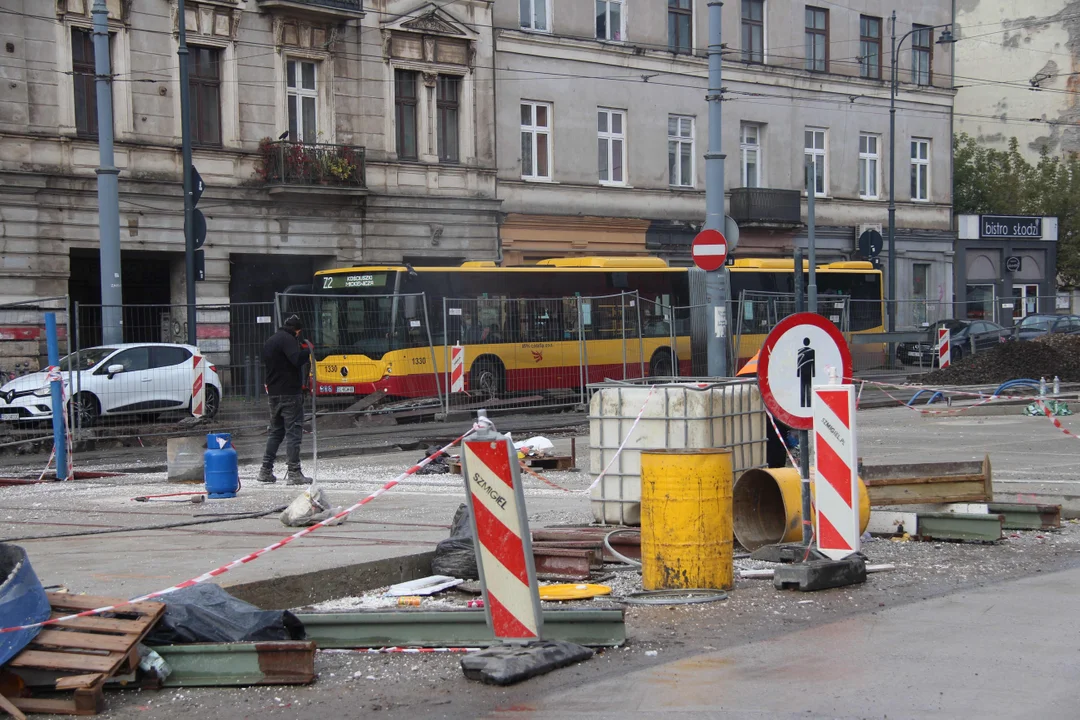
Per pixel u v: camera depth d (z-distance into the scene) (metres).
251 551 8.83
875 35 46.12
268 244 30.81
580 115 37.41
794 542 9.02
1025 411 23.47
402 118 33.62
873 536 9.86
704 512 7.85
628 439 10.05
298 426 14.12
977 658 6.26
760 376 8.44
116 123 28.45
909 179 47.41
